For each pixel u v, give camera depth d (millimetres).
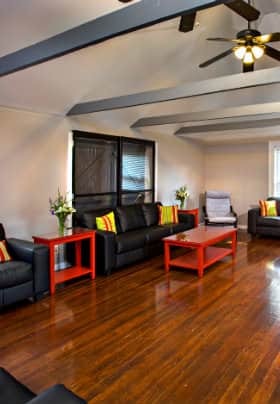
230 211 7672
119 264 4488
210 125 6625
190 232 5012
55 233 4004
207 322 2953
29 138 4277
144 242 4906
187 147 7781
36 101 4164
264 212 6750
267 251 5566
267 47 3299
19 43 3129
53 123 4582
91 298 3537
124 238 4590
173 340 2641
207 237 4590
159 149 6801
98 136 5285
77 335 2729
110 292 3713
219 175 8469
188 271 4496
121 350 2496
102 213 5043
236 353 2441
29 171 4297
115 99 4254
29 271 3328
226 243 6172
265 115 5125
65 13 3039
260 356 2400
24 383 2107
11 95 3881
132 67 4391
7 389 1485
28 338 2678
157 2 1883
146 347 2537
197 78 5445
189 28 2971
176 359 2373
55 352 2469
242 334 2732
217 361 2340
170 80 5109
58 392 1238
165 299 3496
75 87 4277
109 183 5590
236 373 2199
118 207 5398
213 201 7816
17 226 4180
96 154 5312
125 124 5809
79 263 4363
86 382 2121
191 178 8016
